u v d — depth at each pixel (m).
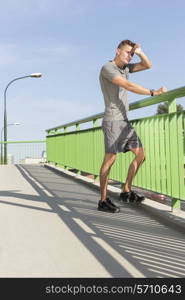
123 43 4.67
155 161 4.91
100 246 3.29
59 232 3.75
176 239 3.53
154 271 2.69
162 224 4.14
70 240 3.47
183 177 4.23
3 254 3.08
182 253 3.10
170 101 4.46
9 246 3.29
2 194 6.27
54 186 7.49
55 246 3.28
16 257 3.00
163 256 3.02
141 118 5.36
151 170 5.05
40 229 3.87
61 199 5.80
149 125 5.10
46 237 3.57
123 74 4.70
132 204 5.25
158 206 4.72
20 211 4.79
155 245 3.33
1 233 3.71
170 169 4.45
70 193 6.48
